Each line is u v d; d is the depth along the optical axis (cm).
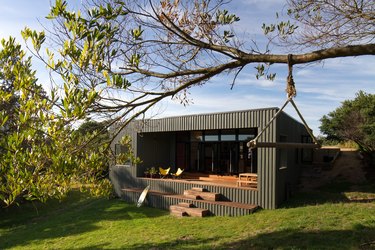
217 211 1239
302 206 1169
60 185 445
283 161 1349
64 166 398
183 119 1493
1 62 441
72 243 1067
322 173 1961
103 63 375
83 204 1767
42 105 370
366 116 2089
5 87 438
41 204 1844
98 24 370
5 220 1592
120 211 1447
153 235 1044
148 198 1520
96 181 554
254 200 1223
